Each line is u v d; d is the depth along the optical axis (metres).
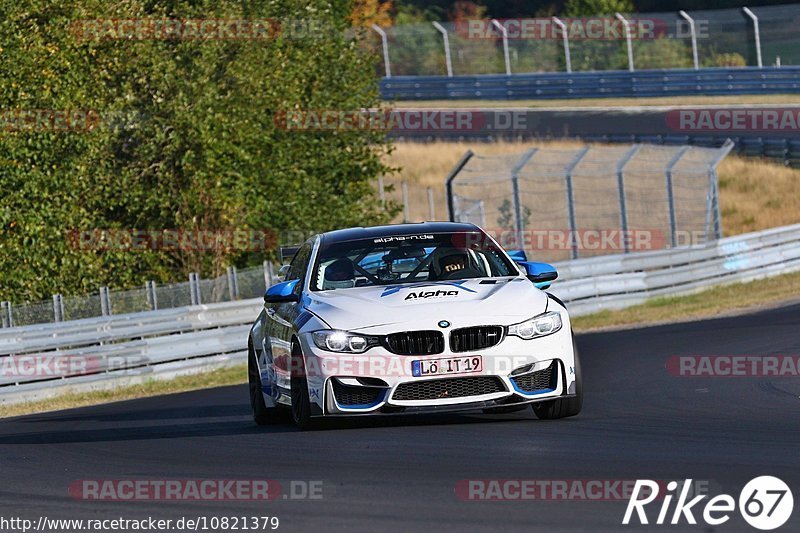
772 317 65.12
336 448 28.19
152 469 27.59
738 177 131.12
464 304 30.20
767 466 23.41
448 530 19.33
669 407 34.28
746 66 158.25
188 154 76.44
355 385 29.47
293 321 31.69
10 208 70.19
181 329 64.19
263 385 35.84
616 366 47.88
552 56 178.75
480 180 91.25
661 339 58.25
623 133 140.75
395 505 21.42
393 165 142.25
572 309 78.81
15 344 57.41
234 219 80.38
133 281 77.50
